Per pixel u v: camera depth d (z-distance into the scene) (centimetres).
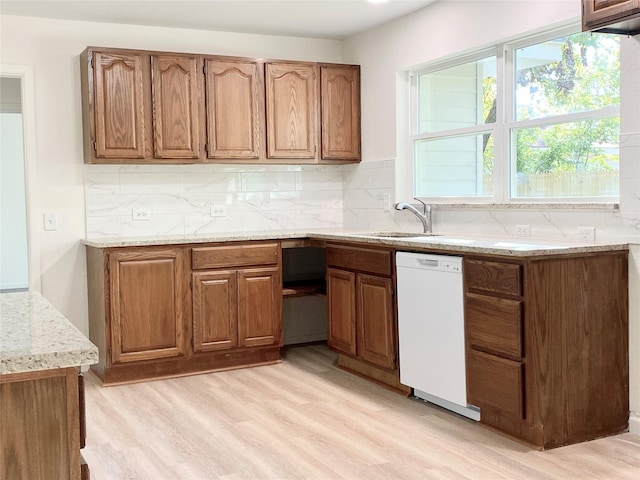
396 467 280
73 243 462
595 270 311
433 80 464
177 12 445
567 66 361
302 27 495
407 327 373
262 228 521
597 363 313
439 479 267
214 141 467
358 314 421
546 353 299
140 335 424
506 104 400
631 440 311
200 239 435
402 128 484
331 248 451
